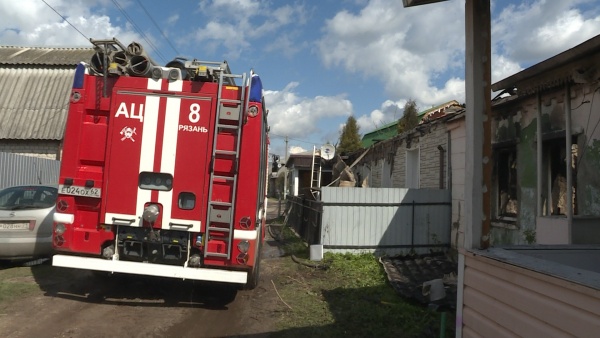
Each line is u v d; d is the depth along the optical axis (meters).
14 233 7.66
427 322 5.59
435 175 11.48
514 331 2.69
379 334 5.21
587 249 3.50
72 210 5.88
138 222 5.79
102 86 5.90
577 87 6.30
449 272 8.48
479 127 3.29
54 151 19.06
